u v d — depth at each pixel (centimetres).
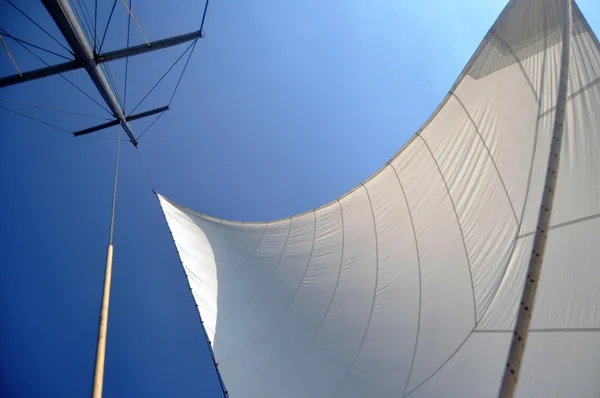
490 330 666
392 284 957
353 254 1141
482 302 724
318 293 1052
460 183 993
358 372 757
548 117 816
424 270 919
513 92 947
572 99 758
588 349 502
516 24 984
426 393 645
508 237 775
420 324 802
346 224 1276
